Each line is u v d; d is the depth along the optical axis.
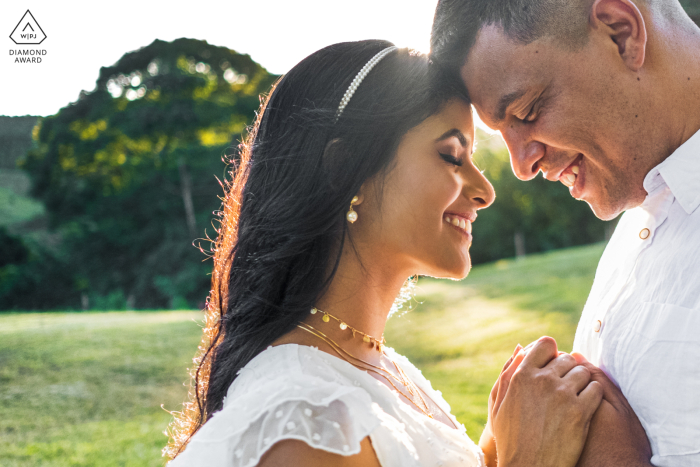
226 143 33.69
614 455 1.38
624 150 1.50
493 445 1.65
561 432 1.39
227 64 39.62
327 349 1.39
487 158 22.94
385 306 1.54
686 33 1.49
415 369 1.80
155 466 5.46
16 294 31.67
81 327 12.16
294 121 1.46
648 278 1.45
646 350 1.39
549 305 12.89
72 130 35.25
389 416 1.24
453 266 1.48
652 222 1.49
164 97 35.97
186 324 12.38
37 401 7.58
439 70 1.51
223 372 1.42
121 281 33.22
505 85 1.53
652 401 1.37
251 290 1.45
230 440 1.12
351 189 1.40
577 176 1.64
